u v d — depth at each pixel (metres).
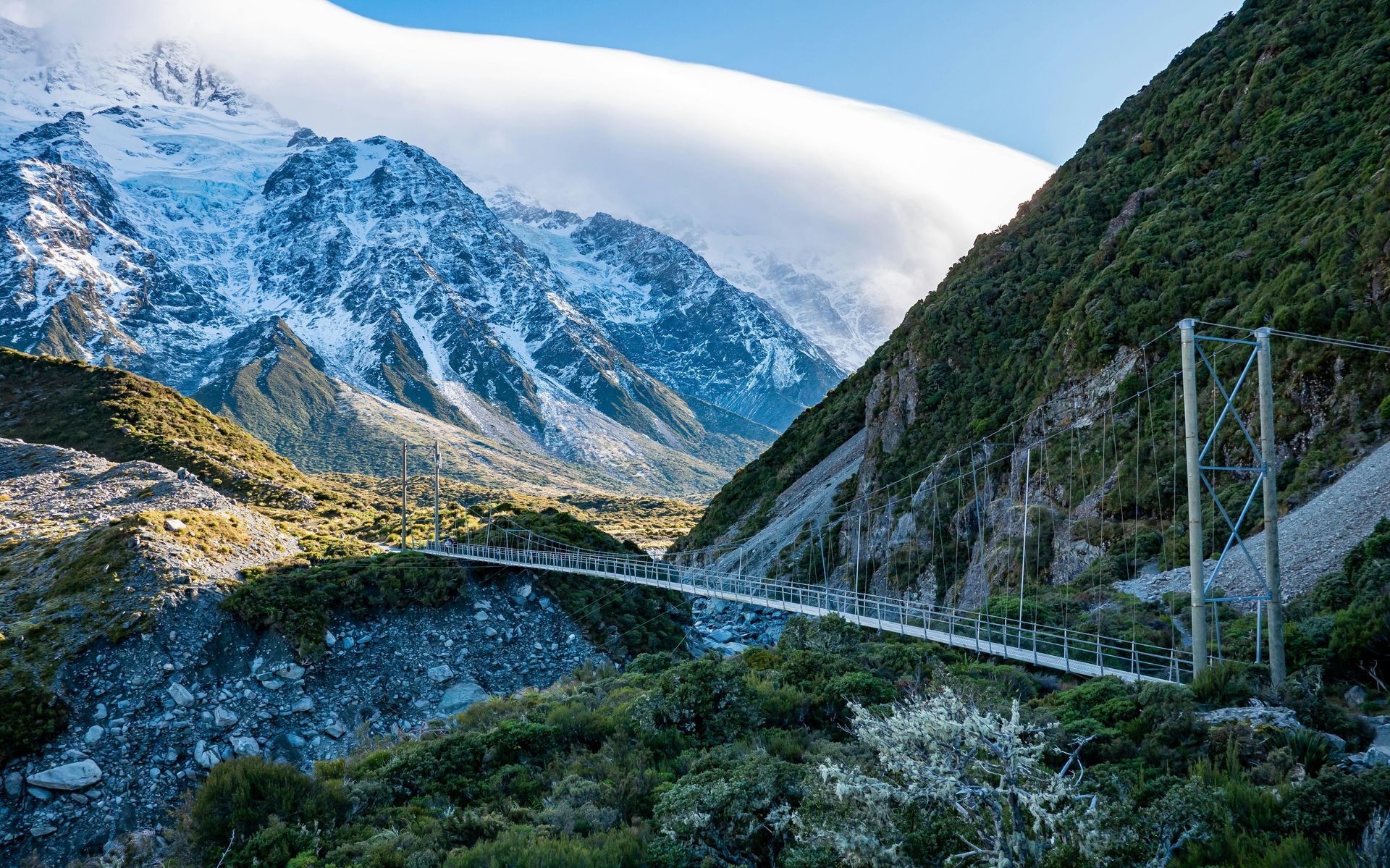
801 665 30.94
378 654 48.38
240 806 24.38
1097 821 12.43
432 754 27.09
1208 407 45.66
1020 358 66.88
